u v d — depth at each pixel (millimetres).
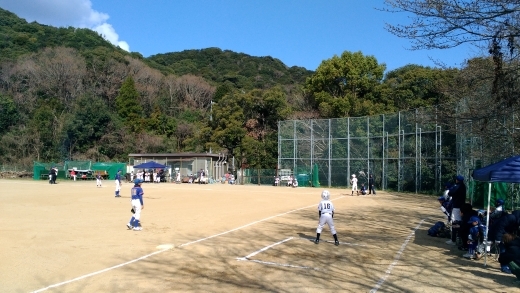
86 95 73438
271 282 8695
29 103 73688
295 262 10531
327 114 56812
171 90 87750
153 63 107938
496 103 12016
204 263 10352
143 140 68812
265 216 19703
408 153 37500
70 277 9023
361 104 55438
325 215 12906
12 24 103938
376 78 60750
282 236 14289
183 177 55719
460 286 8539
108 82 83000
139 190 15555
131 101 75625
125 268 9820
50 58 79875
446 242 13320
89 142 68688
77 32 105125
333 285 8531
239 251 11766
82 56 85625
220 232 15016
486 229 10500
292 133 47469
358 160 42312
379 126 40719
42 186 42688
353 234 14922
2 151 65562
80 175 58469
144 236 14109
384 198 31031
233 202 26953
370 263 10539
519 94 11344
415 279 9062
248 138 59562
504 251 9758
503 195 22516
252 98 62688
